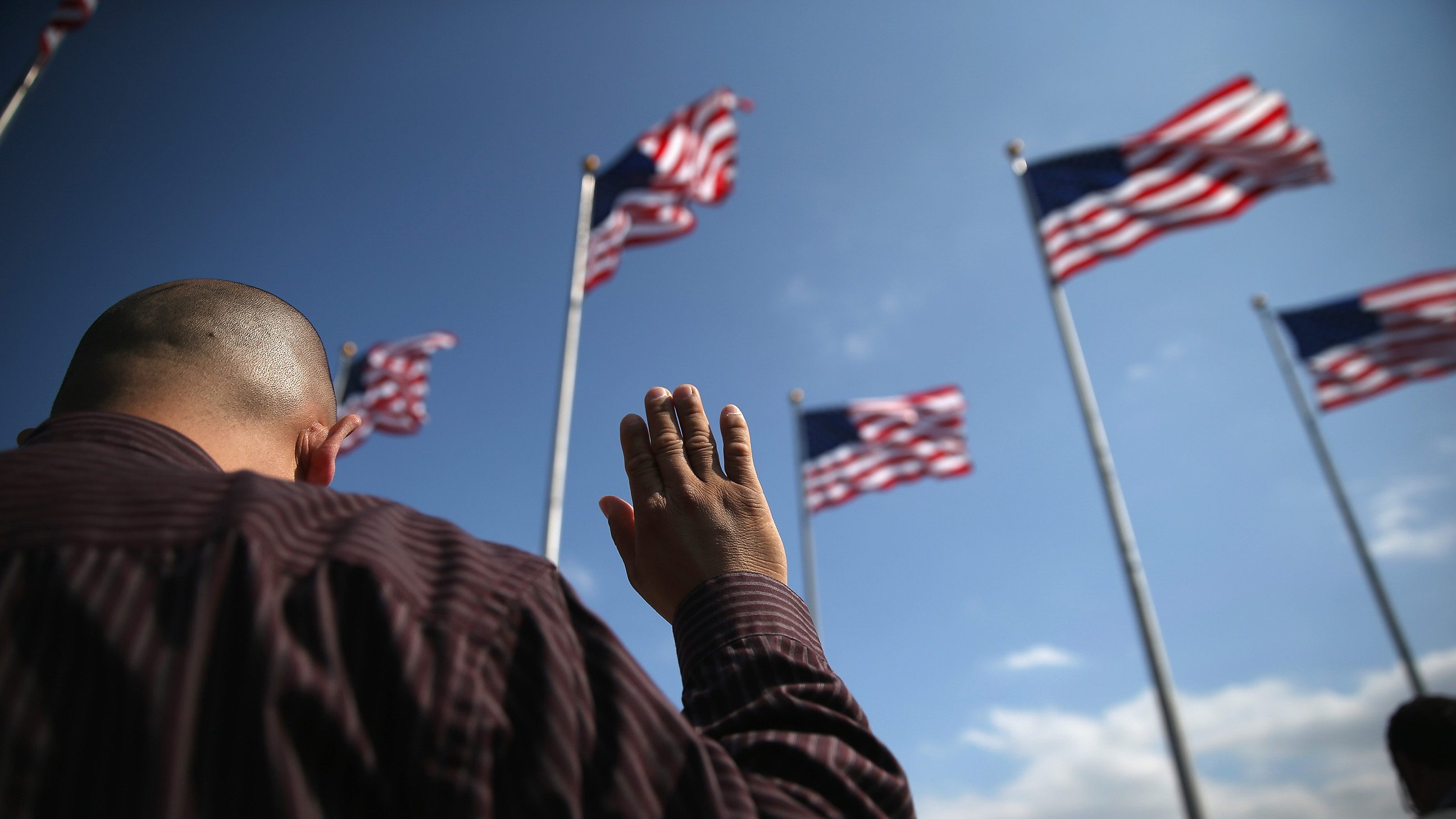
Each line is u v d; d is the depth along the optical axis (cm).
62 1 934
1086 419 1132
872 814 86
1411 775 343
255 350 116
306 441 121
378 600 75
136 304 117
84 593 69
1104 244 1168
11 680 66
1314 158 1120
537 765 73
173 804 61
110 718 65
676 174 1230
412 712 71
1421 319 1509
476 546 88
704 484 124
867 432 1509
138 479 81
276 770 65
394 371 1377
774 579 114
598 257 1181
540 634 80
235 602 71
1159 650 1006
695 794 78
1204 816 911
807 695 97
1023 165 1250
